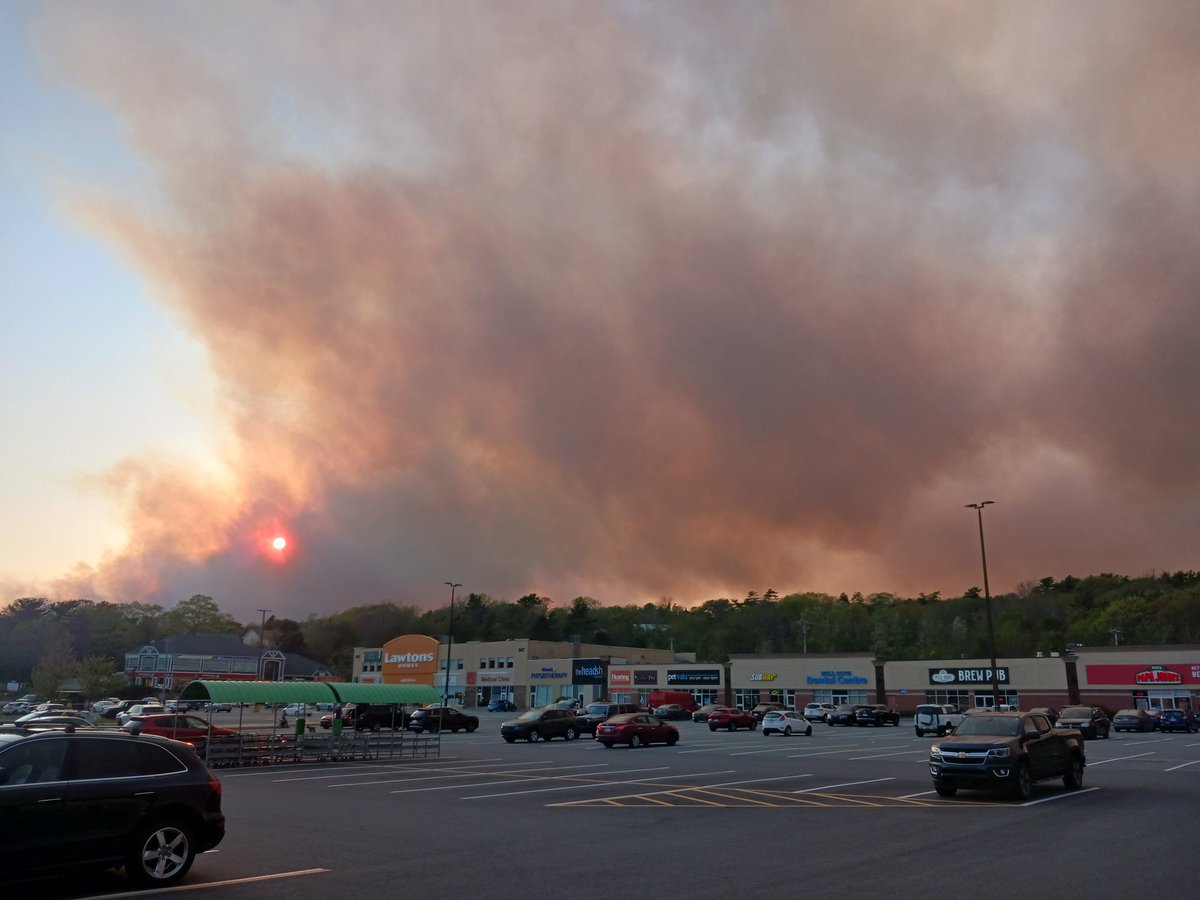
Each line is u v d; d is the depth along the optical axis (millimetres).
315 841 13625
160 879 10109
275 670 117312
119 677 99125
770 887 10297
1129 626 119062
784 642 160250
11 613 138875
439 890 10070
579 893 9945
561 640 150875
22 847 9109
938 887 10289
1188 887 10250
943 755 19281
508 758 32031
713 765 28812
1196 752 35812
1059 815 16609
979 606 151125
